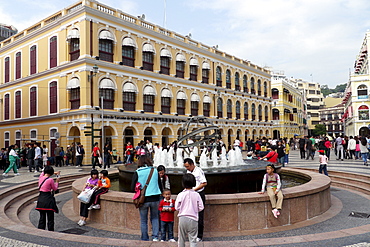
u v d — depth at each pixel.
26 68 30.78
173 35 33.91
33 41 29.92
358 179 12.99
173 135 33.16
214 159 12.73
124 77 27.95
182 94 34.22
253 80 50.69
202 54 38.47
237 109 45.78
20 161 22.00
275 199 7.52
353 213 8.70
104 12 25.94
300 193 7.95
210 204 7.28
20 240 5.81
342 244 5.53
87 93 24.55
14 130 32.25
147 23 30.69
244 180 9.78
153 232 6.31
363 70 57.22
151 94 29.89
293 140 45.72
